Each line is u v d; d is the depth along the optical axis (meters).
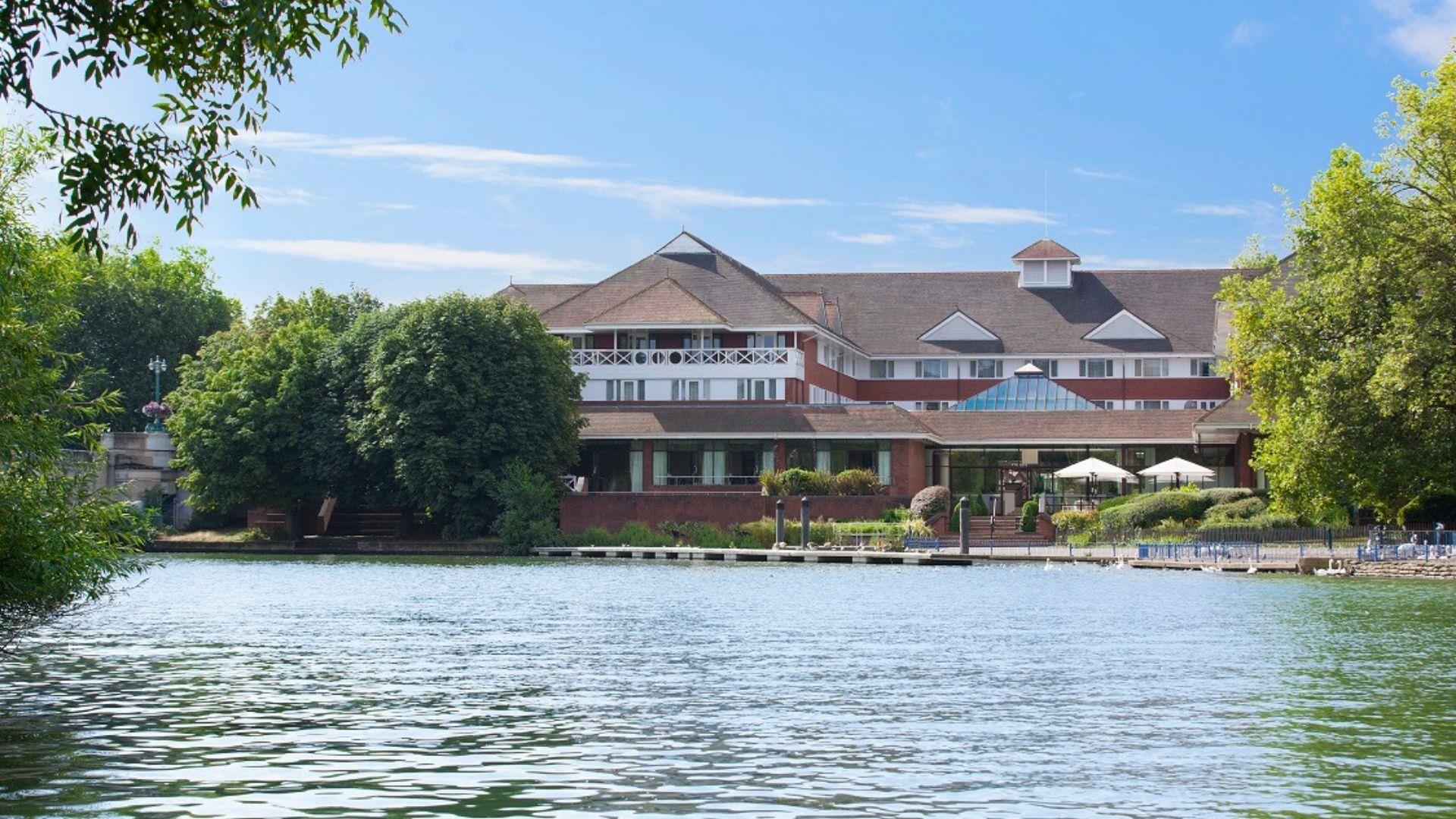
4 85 15.59
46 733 18.50
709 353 82.88
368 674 24.20
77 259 23.83
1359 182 46.16
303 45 16.62
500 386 69.88
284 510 77.31
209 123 16.95
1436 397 43.66
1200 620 33.72
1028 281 100.88
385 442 68.88
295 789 15.36
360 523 77.00
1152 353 93.50
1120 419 79.50
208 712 20.20
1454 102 44.44
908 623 32.84
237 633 30.75
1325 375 45.72
